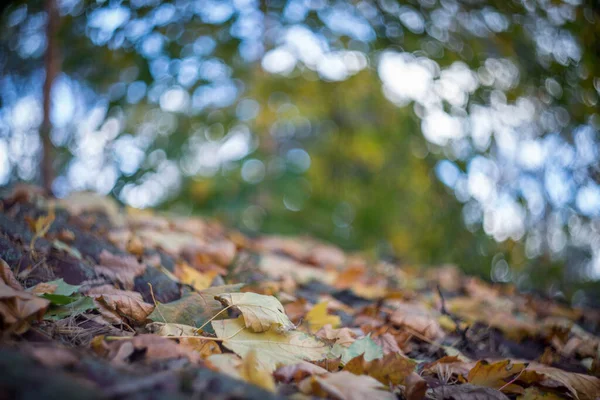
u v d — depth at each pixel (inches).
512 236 146.8
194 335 46.8
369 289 101.0
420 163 163.6
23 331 38.4
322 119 192.9
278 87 157.2
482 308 98.1
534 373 52.1
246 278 82.8
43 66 130.6
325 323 63.6
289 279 91.4
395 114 164.7
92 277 60.2
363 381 40.6
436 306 93.7
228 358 41.3
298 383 40.3
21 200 84.8
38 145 129.3
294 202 202.2
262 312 49.4
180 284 65.6
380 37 124.7
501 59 121.3
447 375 52.2
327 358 47.7
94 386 28.9
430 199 163.8
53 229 71.2
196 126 156.9
